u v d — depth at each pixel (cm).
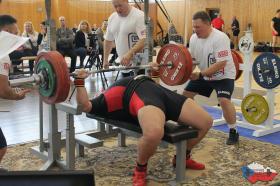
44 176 98
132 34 346
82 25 873
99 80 757
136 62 331
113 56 786
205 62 347
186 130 258
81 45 824
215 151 334
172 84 316
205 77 347
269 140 368
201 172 287
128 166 299
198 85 358
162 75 323
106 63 378
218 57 332
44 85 234
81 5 1508
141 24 340
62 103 277
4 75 212
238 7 1499
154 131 238
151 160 314
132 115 268
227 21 1541
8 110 503
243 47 430
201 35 336
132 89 266
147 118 243
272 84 379
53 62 221
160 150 339
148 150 245
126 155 326
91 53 832
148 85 268
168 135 250
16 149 336
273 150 335
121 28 347
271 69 376
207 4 1585
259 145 350
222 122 425
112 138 373
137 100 258
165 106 267
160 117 246
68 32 780
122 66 324
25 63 968
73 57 784
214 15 1574
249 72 432
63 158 312
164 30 1627
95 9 1544
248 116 403
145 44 325
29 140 364
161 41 1131
